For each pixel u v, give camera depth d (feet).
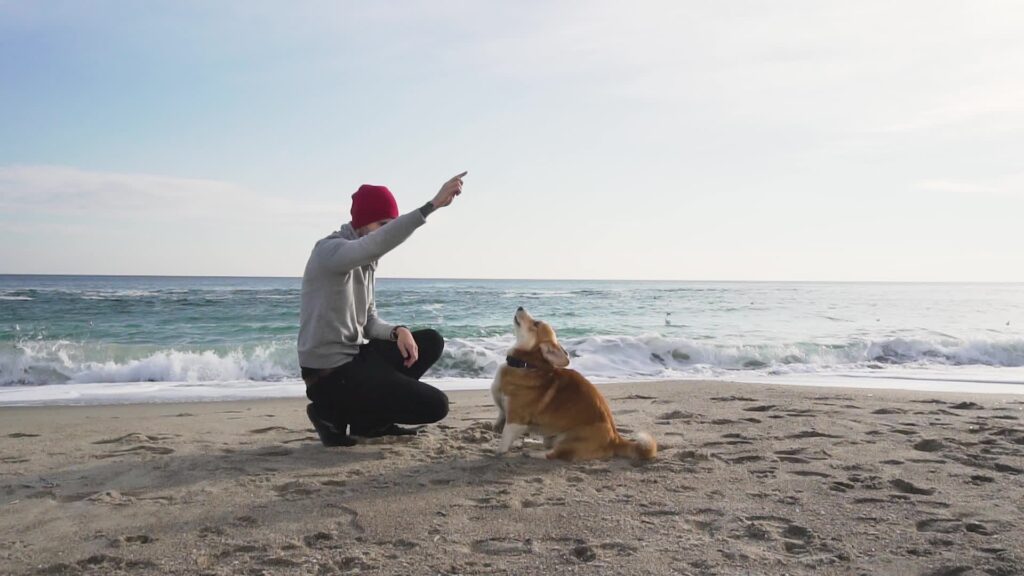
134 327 54.54
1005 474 12.62
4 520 10.31
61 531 9.84
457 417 19.72
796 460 13.79
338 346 14.20
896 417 19.03
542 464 13.51
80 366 33.14
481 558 8.74
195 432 17.52
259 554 8.93
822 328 59.72
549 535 9.54
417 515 10.42
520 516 10.36
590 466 13.37
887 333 54.54
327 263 13.57
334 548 9.12
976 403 21.99
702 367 37.35
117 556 8.86
